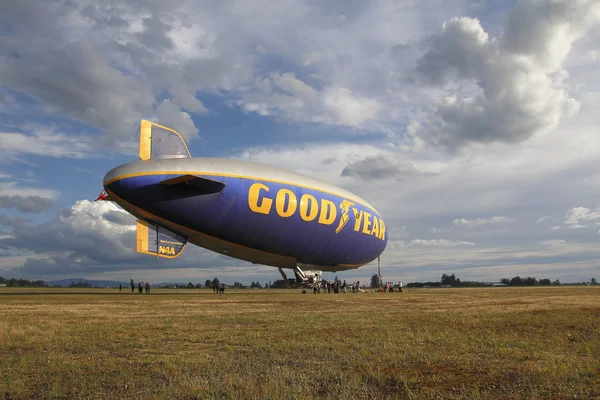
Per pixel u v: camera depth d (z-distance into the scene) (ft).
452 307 114.01
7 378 34.06
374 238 228.22
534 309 102.53
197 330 64.90
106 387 31.35
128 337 57.11
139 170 144.25
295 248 185.98
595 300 142.20
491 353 44.27
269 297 180.96
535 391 29.07
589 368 36.06
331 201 189.26
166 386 31.24
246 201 159.12
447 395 28.53
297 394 28.40
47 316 87.30
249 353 45.27
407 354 43.32
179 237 163.53
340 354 44.01
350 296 194.18
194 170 150.00
